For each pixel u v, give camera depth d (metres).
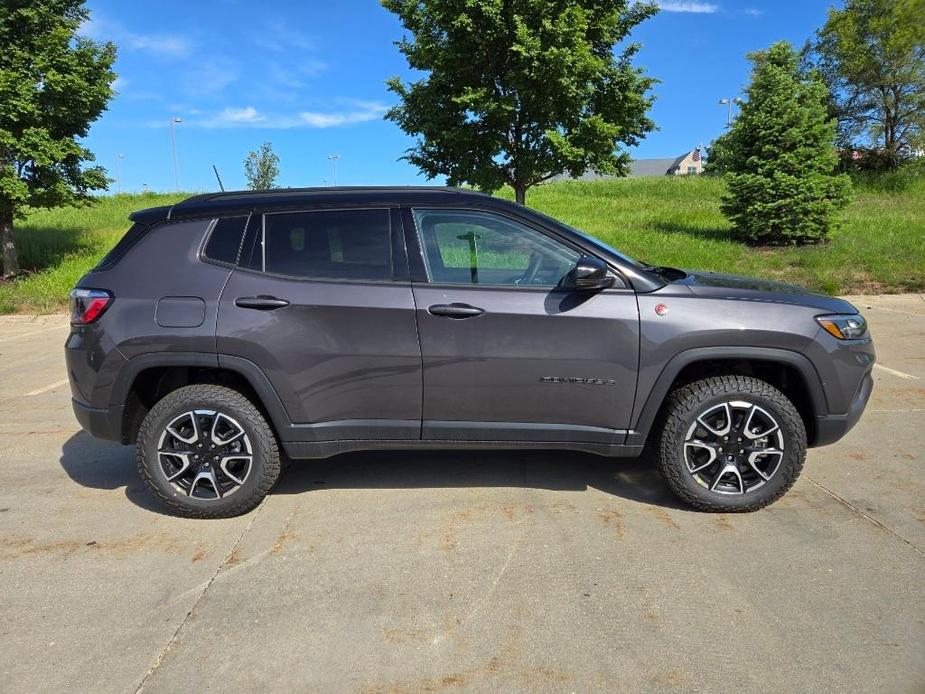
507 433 3.53
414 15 10.05
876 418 5.11
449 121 10.44
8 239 13.47
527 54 9.02
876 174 27.31
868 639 2.51
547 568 3.05
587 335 3.40
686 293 3.47
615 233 15.34
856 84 28.67
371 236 3.54
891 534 3.31
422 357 3.43
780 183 13.00
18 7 12.12
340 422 3.53
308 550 3.26
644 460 4.39
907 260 11.67
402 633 2.60
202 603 2.83
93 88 12.60
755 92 13.77
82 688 2.32
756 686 2.28
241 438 3.55
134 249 3.60
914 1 26.62
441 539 3.35
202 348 3.44
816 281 10.87
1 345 8.95
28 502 3.86
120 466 4.44
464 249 3.53
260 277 3.50
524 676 2.35
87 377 3.53
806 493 3.81
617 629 2.60
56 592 2.92
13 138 11.98
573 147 10.13
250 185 23.55
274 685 2.33
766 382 3.73
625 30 10.44
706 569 3.02
